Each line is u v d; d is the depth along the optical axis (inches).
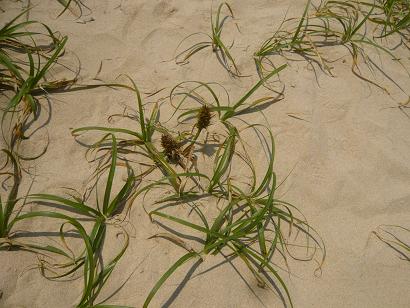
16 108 24.9
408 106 28.4
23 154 23.2
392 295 20.0
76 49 29.0
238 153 24.6
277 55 30.5
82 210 20.4
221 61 29.6
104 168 23.2
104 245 20.3
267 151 25.0
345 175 24.3
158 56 29.6
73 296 18.6
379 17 34.6
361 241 21.8
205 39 31.0
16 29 27.1
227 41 31.0
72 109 25.8
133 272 19.6
